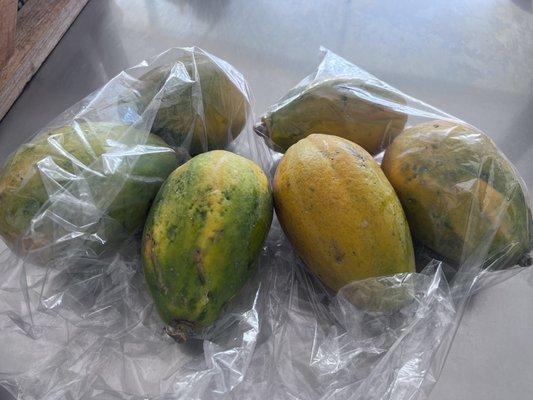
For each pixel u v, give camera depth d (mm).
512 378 495
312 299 533
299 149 477
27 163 489
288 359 498
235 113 614
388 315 492
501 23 968
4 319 529
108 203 488
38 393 485
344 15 988
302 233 458
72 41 929
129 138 530
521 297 552
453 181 476
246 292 519
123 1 1005
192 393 466
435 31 954
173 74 582
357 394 464
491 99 825
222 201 446
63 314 523
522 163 716
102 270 528
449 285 519
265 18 982
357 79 582
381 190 449
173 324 457
